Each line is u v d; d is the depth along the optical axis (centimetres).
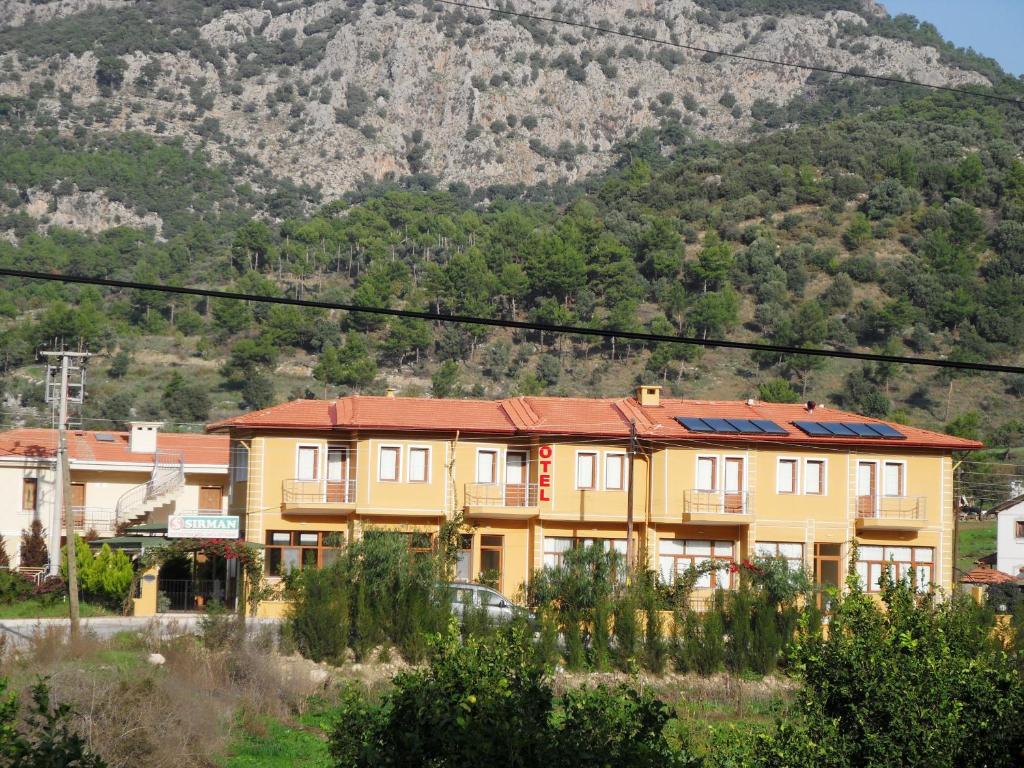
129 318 19788
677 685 4594
